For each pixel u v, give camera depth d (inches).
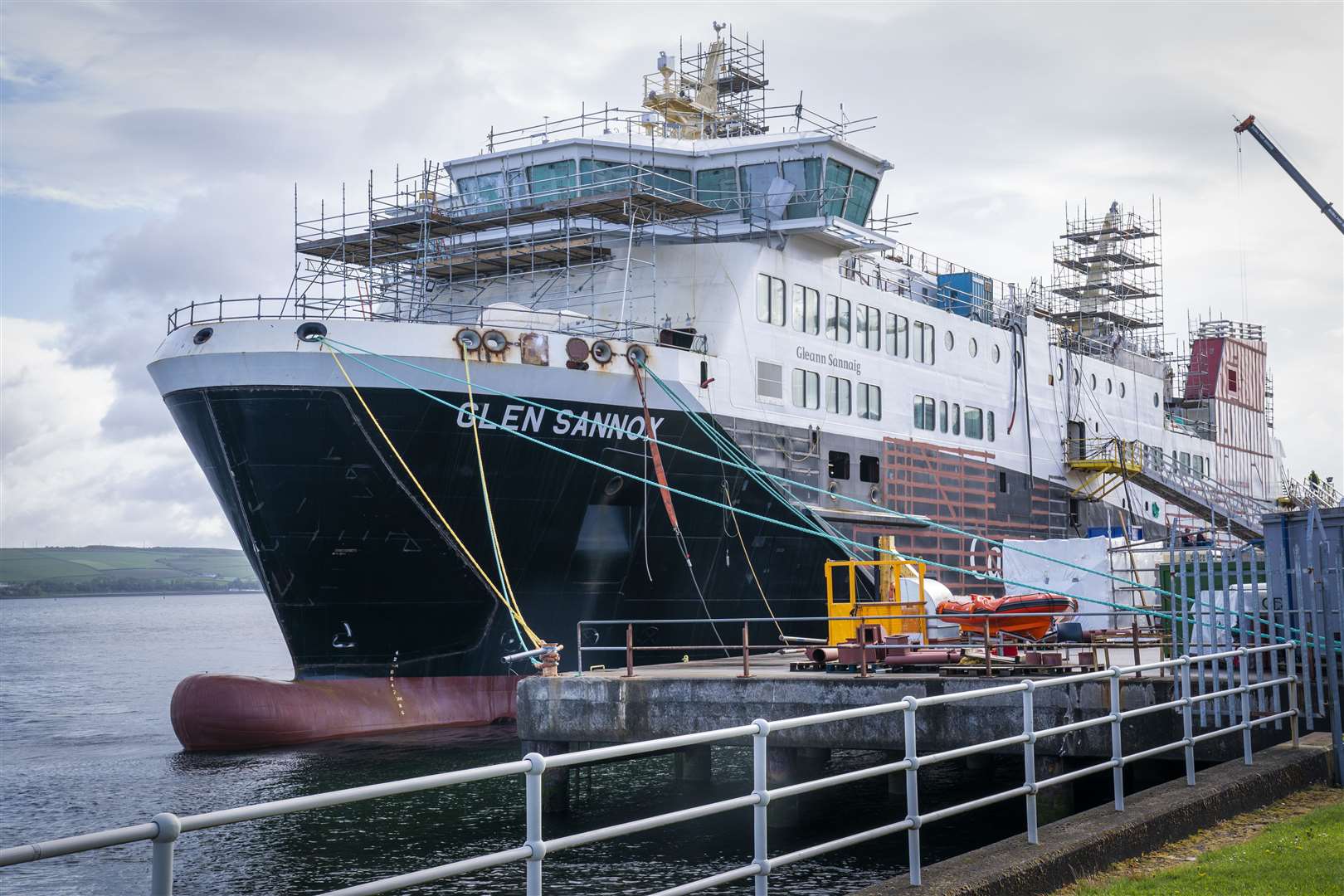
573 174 1453.0
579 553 1223.5
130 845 852.0
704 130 1738.4
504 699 1228.5
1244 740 629.3
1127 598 1302.9
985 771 1015.0
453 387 1111.0
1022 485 1855.3
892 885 424.2
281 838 846.5
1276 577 807.7
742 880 731.4
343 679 1210.0
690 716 861.8
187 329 1138.7
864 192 1519.4
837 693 828.6
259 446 1119.0
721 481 1288.1
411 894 716.7
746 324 1330.0
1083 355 2097.7
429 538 1158.3
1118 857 488.7
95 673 2842.0
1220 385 2760.8
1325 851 464.1
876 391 1539.1
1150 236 2933.1
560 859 785.6
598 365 1173.1
